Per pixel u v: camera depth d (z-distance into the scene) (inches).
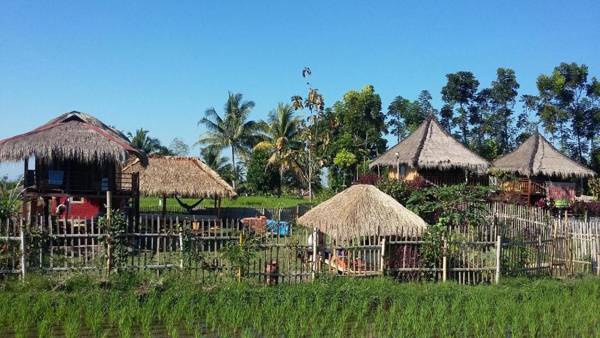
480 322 518.3
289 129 2396.7
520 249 696.4
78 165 904.9
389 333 482.6
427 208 903.7
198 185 1174.3
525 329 506.9
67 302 522.3
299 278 636.1
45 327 455.2
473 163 1326.3
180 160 1222.9
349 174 2367.1
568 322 523.8
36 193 878.4
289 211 1409.9
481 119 2581.2
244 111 2500.0
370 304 570.9
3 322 476.4
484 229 700.7
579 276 713.0
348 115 2559.1
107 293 542.9
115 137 893.2
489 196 1187.3
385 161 1435.8
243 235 632.4
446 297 587.8
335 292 574.6
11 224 614.5
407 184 1128.8
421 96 2866.6
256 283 608.1
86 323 488.1
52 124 869.8
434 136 1393.9
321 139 2292.1
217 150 2503.7
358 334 486.3
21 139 821.9
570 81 2261.3
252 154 2539.4
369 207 685.3
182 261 618.8
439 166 1311.5
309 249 647.1
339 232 661.9
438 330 503.2
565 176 1502.2
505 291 609.9
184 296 541.3
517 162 1546.5
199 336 459.5
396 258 662.5
